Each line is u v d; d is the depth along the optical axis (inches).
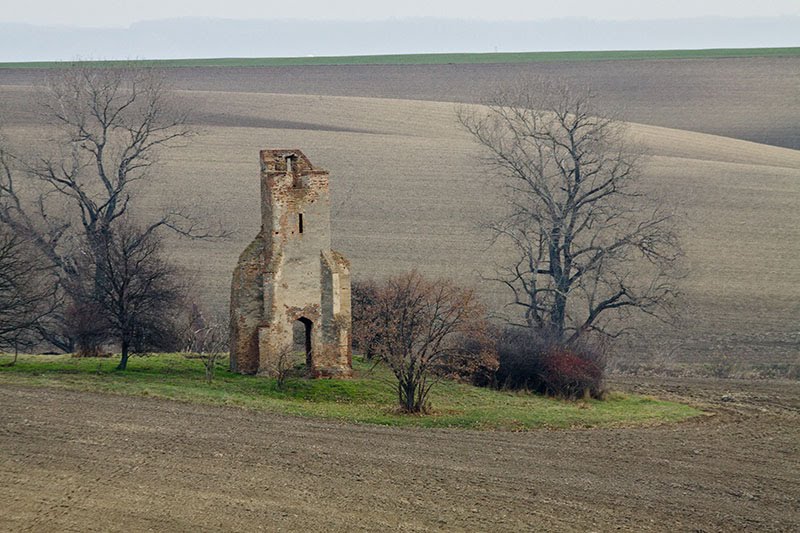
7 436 5856.3
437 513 5073.8
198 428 6441.9
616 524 5157.5
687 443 7194.9
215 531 4576.8
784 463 6707.7
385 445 6441.9
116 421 6422.2
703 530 5187.0
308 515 4874.5
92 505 4803.2
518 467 6141.7
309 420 7052.2
